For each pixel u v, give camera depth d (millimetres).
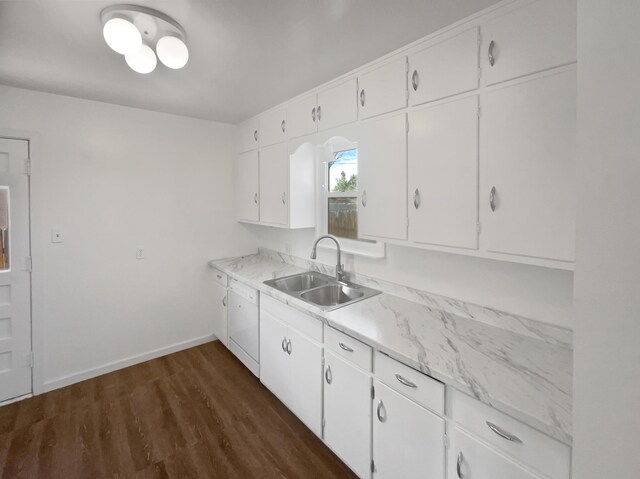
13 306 2363
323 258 2787
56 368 2555
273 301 2324
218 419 2213
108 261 2746
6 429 2094
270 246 3467
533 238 1247
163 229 3020
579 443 792
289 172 2602
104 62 1876
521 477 1039
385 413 1483
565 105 1144
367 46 1678
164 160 2979
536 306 1506
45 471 1772
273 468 1814
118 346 2842
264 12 1385
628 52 683
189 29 1522
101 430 2096
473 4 1317
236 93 2404
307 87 2266
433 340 1484
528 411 996
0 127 2234
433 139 1557
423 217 1623
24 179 2350
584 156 754
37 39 1606
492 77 1332
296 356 2090
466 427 1186
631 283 698
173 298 3121
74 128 2521
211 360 3021
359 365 1608
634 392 704
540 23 1188
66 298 2572
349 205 2520
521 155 1262
